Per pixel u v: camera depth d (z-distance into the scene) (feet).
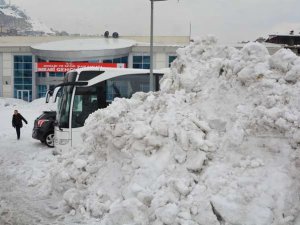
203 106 24.91
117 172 24.99
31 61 159.84
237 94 24.16
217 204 18.94
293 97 21.72
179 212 19.52
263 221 18.10
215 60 27.86
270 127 21.27
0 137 67.31
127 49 151.64
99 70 48.85
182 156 22.39
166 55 152.05
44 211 25.70
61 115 47.50
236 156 21.17
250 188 19.16
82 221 23.08
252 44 25.00
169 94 26.96
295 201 18.58
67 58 150.10
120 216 21.26
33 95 159.12
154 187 21.67
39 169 38.68
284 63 23.32
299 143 20.21
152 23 55.83
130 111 27.35
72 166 28.35
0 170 39.55
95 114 32.55
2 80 160.35
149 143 23.80
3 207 26.84
